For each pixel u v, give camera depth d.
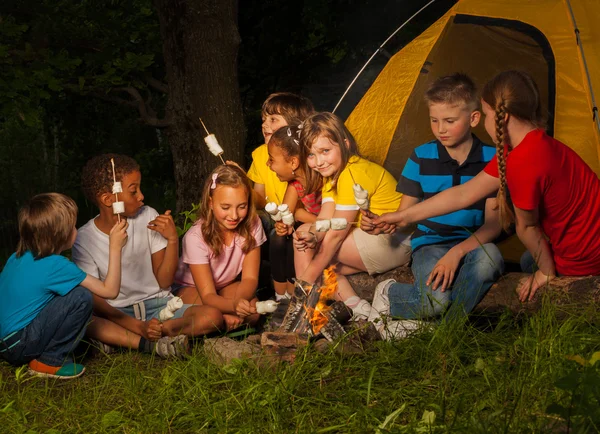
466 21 5.05
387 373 3.21
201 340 3.76
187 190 7.92
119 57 8.30
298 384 3.09
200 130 7.73
